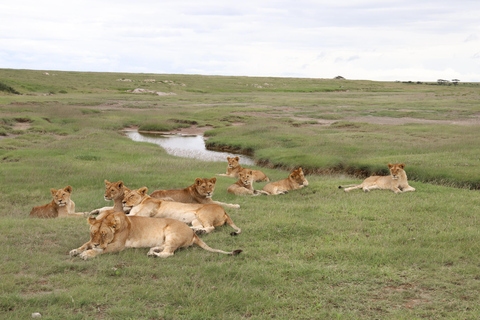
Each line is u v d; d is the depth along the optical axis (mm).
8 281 5039
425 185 12453
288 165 18938
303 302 4922
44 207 9047
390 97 73875
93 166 15250
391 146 21688
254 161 20844
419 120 37406
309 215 9078
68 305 4605
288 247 6938
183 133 32562
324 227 8055
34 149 19047
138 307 4605
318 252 6590
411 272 5816
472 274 5723
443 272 5809
